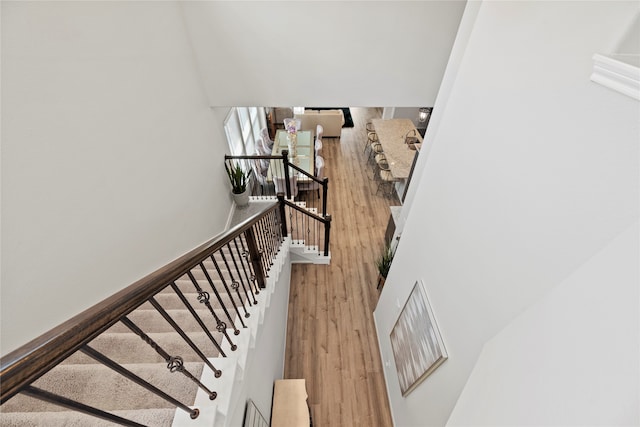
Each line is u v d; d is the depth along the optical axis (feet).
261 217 6.45
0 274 4.09
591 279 2.40
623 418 1.67
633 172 2.42
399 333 8.43
